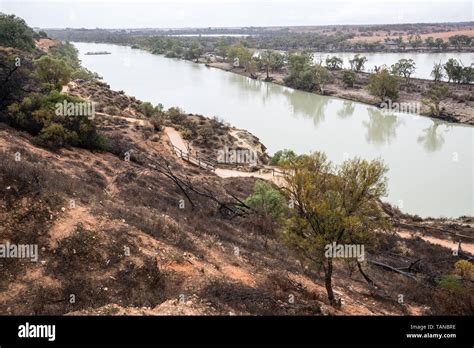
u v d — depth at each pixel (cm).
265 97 10544
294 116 8575
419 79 12631
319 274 1898
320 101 10156
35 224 1582
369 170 1628
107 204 1923
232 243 2131
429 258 2855
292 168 1745
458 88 10956
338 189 1645
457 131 7425
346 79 11662
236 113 8712
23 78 3369
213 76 13800
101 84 7562
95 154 3148
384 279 2292
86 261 1498
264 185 2858
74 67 10062
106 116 5106
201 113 8506
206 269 1653
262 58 14712
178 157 4516
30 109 3105
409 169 5456
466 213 4184
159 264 1580
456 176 5197
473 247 3222
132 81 12244
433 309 1841
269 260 2030
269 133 7219
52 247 1513
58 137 2928
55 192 1764
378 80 9450
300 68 12131
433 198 4544
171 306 1251
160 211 2231
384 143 6688
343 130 7506
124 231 1684
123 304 1338
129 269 1502
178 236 1866
